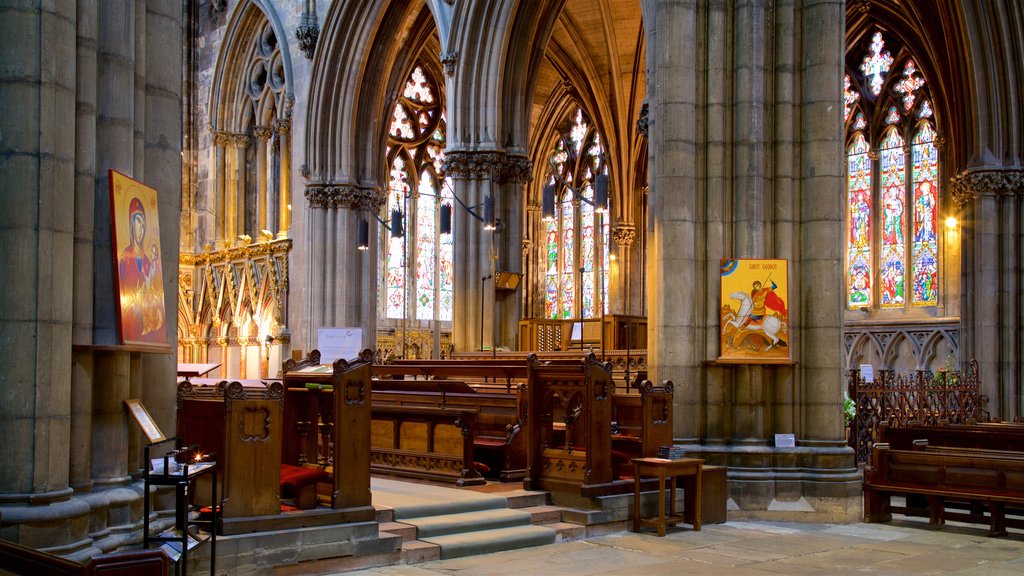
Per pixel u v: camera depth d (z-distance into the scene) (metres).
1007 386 25.92
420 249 44.81
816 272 17.64
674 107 17.98
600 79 43.00
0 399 9.33
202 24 40.66
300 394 13.60
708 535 15.05
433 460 16.27
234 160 39.41
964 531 15.80
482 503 14.30
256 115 38.88
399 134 43.94
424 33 35.34
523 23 30.33
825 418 17.38
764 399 17.58
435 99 45.31
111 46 10.83
